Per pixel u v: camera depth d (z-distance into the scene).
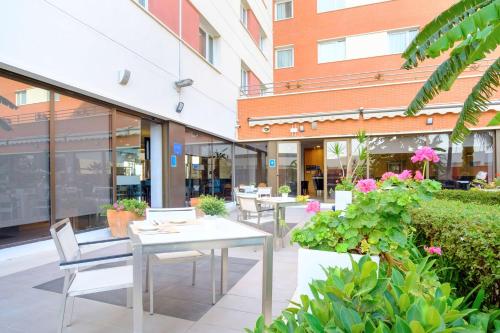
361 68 11.36
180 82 6.43
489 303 1.47
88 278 2.06
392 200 1.64
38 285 2.80
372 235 1.66
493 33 1.96
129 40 5.11
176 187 6.52
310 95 9.34
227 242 1.94
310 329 1.02
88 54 4.27
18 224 3.61
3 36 3.17
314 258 1.58
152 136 6.38
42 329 2.04
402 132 8.40
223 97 8.99
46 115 3.94
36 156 3.82
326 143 9.18
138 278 1.75
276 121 9.64
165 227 2.25
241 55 10.36
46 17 3.65
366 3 11.35
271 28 13.25
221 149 9.30
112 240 2.43
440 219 1.82
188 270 3.35
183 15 6.81
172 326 2.11
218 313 2.31
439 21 2.59
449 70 2.56
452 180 8.06
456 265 1.69
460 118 3.10
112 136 5.05
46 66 3.64
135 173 5.67
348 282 1.17
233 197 9.72
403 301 1.03
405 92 8.41
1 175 3.44
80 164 4.44
